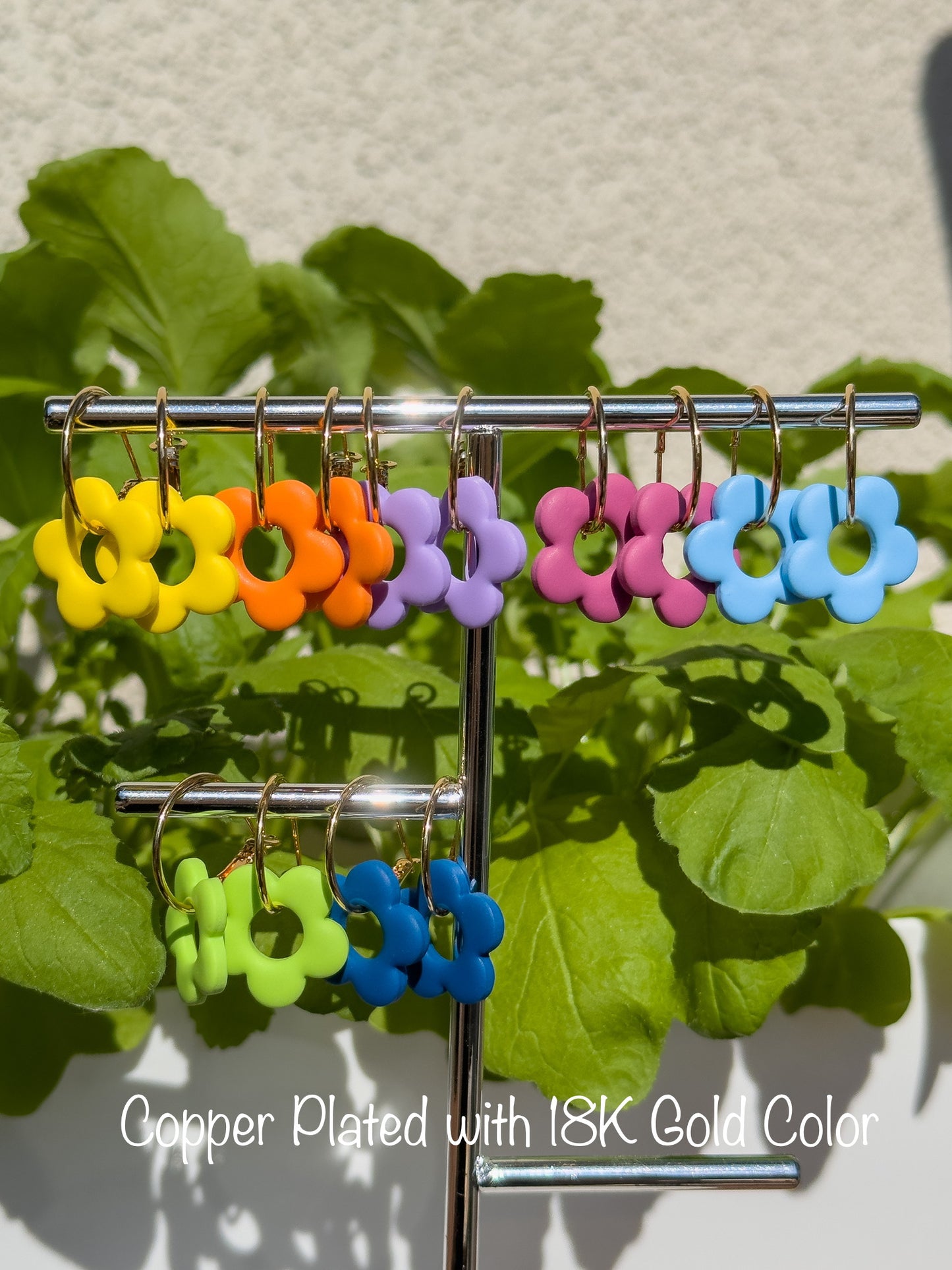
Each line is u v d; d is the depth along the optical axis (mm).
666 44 571
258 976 249
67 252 374
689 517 255
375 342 425
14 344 365
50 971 254
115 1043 295
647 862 302
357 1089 301
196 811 253
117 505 246
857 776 301
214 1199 300
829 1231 314
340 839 350
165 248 375
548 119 568
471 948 248
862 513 257
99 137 522
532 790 339
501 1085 303
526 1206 307
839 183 598
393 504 250
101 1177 296
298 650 375
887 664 304
